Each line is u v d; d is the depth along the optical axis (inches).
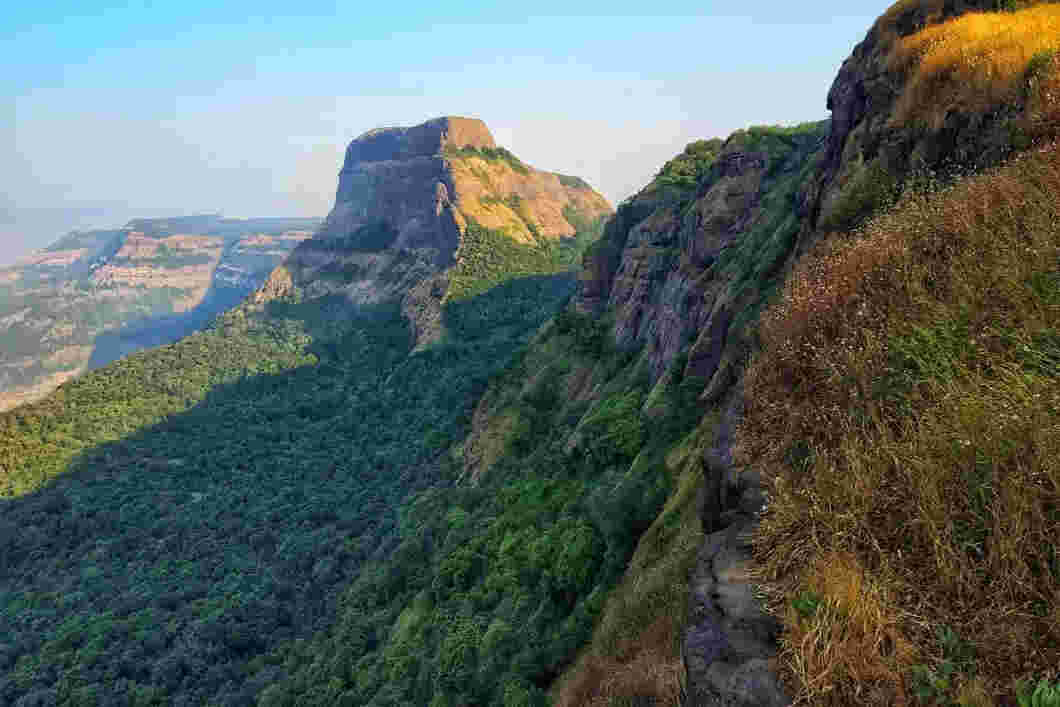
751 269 1028.5
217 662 2397.9
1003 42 422.0
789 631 129.6
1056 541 111.4
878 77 652.7
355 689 1402.6
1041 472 117.5
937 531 123.8
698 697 133.3
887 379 176.9
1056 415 126.4
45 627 2972.4
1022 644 104.2
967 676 105.9
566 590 774.5
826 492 153.6
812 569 137.2
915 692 106.7
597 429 1438.2
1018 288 172.4
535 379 2812.5
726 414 263.6
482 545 1498.5
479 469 2509.8
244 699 1950.1
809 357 217.6
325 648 1857.8
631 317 2343.8
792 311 254.1
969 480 128.4
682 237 2148.1
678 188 3105.3
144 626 2726.4
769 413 218.2
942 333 174.4
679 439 741.9
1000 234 204.2
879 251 243.9
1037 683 99.6
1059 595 104.7
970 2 613.6
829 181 741.9
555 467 1679.4
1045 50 368.8
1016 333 158.9
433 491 2925.7
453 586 1480.1
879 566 129.1
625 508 635.5
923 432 142.9
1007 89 384.2
